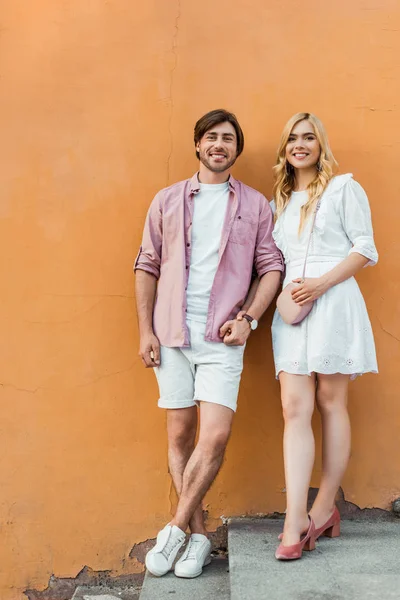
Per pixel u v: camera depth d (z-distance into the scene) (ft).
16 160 11.25
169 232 10.12
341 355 9.30
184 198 10.18
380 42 11.17
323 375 9.70
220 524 10.88
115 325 11.12
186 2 11.28
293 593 7.69
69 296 11.16
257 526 10.43
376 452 10.89
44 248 11.19
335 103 11.13
